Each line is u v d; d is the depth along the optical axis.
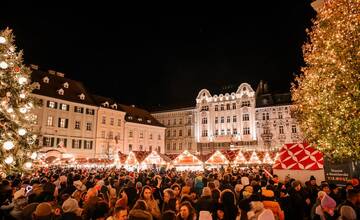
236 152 27.95
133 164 26.53
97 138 60.47
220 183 12.63
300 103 27.16
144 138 72.56
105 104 64.31
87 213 6.29
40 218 5.55
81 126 58.16
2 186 7.90
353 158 17.19
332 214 7.03
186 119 76.81
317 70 20.73
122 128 67.25
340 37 17.70
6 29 13.95
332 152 18.27
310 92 22.14
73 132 56.44
